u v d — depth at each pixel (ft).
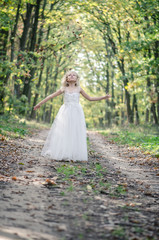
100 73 117.50
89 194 14.14
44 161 22.24
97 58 108.58
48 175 17.65
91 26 71.87
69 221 10.08
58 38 62.59
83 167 21.04
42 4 69.92
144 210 12.26
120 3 58.23
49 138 24.09
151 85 70.38
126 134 53.21
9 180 15.51
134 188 16.49
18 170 18.35
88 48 87.66
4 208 10.78
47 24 72.08
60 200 12.69
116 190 15.37
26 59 47.60
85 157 23.56
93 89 132.26
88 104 135.23
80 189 14.96
